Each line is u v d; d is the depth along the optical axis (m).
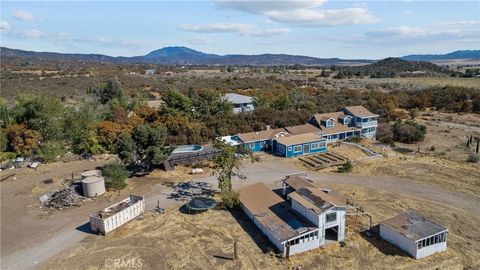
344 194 38.47
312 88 115.69
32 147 53.03
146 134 44.84
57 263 26.62
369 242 29.14
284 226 28.97
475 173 44.81
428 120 78.50
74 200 37.25
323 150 54.75
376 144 58.59
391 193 38.84
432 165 47.88
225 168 37.47
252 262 26.34
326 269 25.62
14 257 27.61
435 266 25.92
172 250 27.94
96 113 67.31
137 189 40.59
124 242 29.27
